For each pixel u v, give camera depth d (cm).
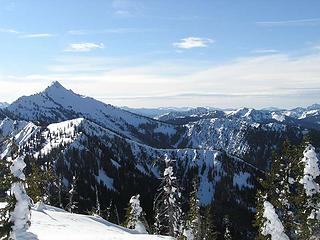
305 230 3050
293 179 3133
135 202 6316
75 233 3588
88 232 3803
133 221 6228
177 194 4838
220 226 14700
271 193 3180
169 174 4828
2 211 2030
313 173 3025
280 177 3162
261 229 3003
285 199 3133
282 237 2867
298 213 3083
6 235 1997
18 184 2042
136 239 3628
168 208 4828
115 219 11812
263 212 2952
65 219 4378
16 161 2055
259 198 3225
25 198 2047
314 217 3034
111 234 3794
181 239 4891
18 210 2023
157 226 6512
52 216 4434
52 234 3391
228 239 11262
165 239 3922
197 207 5259
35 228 3591
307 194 3023
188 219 5212
